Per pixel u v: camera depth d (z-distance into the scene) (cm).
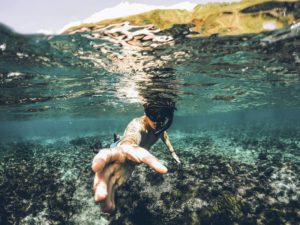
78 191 907
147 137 284
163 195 807
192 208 735
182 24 583
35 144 2264
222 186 824
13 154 1661
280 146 1587
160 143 1783
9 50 670
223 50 762
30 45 642
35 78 989
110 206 164
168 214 737
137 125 272
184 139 2173
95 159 166
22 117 2472
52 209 831
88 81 1077
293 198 750
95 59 792
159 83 1146
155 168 163
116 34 614
